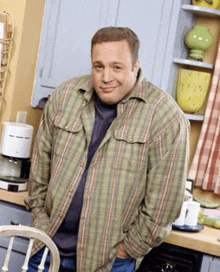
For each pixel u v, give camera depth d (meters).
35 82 2.79
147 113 1.95
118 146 1.94
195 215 2.34
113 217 1.92
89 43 2.66
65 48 2.71
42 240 1.58
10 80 2.70
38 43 2.82
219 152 2.75
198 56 2.71
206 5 2.65
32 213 2.17
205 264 2.18
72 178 1.97
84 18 2.66
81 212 1.95
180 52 2.70
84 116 2.01
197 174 2.80
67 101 2.07
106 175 1.93
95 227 1.93
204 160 2.78
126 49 1.87
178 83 2.71
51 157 2.12
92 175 1.94
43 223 2.06
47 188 2.18
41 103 2.75
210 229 2.41
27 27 2.70
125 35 1.88
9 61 2.69
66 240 1.99
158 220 1.94
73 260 2.00
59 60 2.72
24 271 1.58
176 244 2.20
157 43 2.56
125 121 1.96
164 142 1.93
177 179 1.93
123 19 2.60
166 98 1.98
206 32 2.68
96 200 1.93
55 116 2.08
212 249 2.14
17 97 2.75
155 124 1.94
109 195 1.92
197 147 2.78
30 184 2.20
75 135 2.01
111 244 1.93
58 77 2.73
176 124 1.94
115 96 1.92
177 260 2.22
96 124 2.00
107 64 1.86
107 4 2.61
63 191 1.98
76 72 2.70
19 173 2.59
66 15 2.69
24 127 2.56
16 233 1.53
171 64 2.57
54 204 1.99
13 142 2.54
